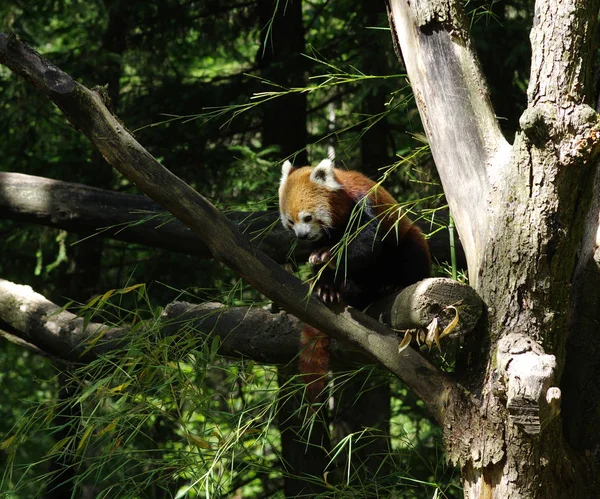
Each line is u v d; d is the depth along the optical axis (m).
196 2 17.25
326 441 14.30
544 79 5.68
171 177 6.21
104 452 7.05
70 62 16.45
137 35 17.39
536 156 5.68
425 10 6.24
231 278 15.62
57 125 16.72
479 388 5.90
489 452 5.84
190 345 7.50
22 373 19.67
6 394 19.31
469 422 5.93
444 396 6.05
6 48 5.86
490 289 5.84
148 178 6.15
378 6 15.47
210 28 17.36
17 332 10.51
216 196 15.76
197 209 6.26
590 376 6.44
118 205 11.73
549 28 5.70
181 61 18.64
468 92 6.19
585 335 6.47
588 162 5.55
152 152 15.82
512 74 14.95
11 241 16.67
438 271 9.49
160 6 16.42
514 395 5.33
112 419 7.11
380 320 6.64
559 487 6.03
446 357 7.99
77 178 16.36
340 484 7.64
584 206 5.74
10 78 16.45
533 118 5.57
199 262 15.24
